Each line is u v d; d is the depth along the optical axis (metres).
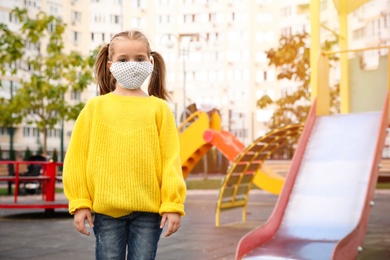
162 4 68.50
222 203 10.62
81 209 2.64
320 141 8.20
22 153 53.53
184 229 9.91
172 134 2.77
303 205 6.99
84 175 2.69
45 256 6.93
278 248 6.12
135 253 2.65
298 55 26.64
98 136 2.69
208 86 67.56
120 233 2.67
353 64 11.82
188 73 68.06
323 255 5.77
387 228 10.05
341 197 6.96
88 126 2.73
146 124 2.72
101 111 2.74
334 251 5.18
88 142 2.72
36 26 23.06
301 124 9.78
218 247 7.69
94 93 59.88
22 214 13.27
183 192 2.68
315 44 9.70
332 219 6.64
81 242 8.24
